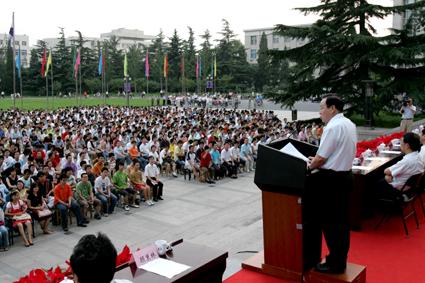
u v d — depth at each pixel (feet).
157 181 43.91
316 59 75.87
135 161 45.32
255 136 65.41
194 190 48.24
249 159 58.80
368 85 68.03
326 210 13.01
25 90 262.67
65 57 259.19
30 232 32.73
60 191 36.27
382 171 24.43
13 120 89.30
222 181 53.06
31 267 28.22
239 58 271.69
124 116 101.19
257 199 43.14
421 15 79.82
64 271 10.50
